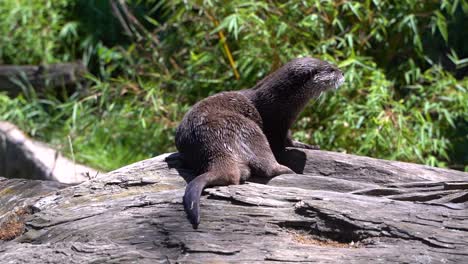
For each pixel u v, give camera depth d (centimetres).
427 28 1259
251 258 582
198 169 703
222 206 638
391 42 1232
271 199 641
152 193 675
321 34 1180
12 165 1294
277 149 780
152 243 616
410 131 1116
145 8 1627
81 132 1314
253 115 769
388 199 642
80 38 1684
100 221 651
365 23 1189
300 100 780
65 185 787
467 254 569
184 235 613
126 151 1270
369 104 1081
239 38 1203
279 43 1170
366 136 1069
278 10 1202
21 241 666
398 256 570
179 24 1284
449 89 1150
